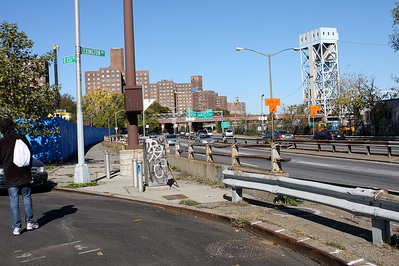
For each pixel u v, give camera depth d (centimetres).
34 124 1686
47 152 1941
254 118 9919
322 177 1250
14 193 560
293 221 571
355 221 569
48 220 661
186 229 589
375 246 435
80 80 1164
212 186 1027
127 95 1309
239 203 732
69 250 484
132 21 1327
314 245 443
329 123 4844
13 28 1617
